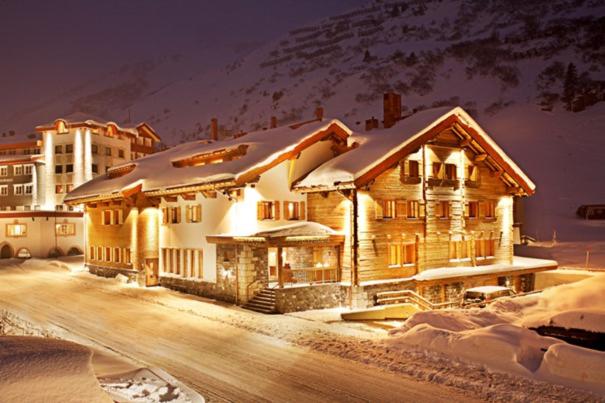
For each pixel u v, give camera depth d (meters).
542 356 15.53
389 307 26.47
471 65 159.88
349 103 157.00
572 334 16.72
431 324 19.59
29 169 69.75
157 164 39.47
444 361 16.39
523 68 147.88
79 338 20.83
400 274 30.30
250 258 28.06
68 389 8.43
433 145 32.25
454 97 140.62
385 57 194.38
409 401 13.53
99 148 70.94
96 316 25.45
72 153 68.94
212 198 31.75
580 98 108.75
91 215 42.94
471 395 13.88
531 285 37.38
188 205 33.66
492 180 35.75
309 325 23.16
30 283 37.50
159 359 17.73
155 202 36.72
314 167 32.56
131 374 13.64
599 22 156.50
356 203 28.62
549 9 196.38
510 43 167.75
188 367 16.78
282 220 31.22
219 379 15.53
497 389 13.88
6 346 9.57
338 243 28.88
